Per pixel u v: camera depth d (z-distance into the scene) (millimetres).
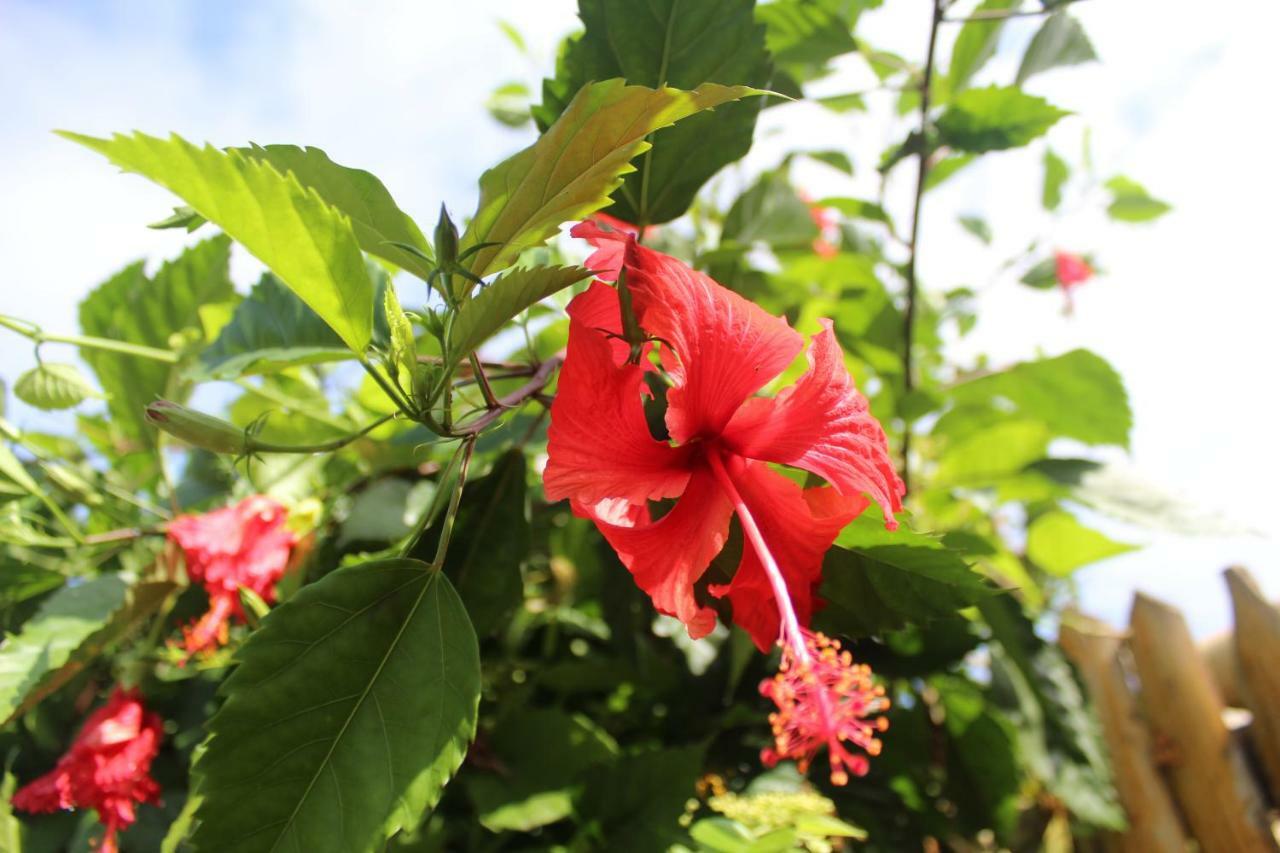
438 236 225
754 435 237
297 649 222
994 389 474
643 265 215
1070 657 408
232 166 203
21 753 371
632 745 379
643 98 214
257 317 337
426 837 299
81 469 414
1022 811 432
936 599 258
